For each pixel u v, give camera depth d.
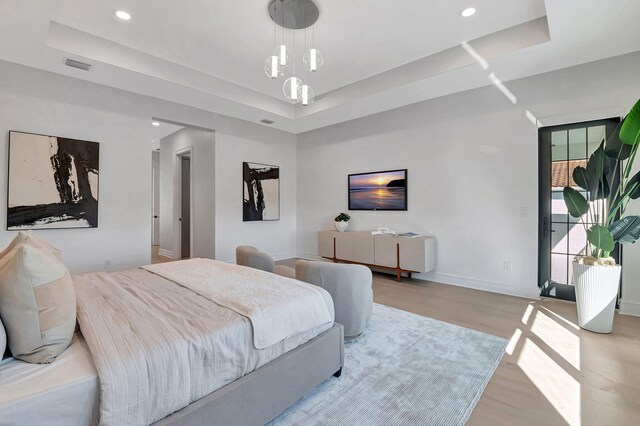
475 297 3.67
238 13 2.67
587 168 2.77
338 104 4.38
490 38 3.05
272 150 5.95
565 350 2.33
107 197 3.83
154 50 3.31
